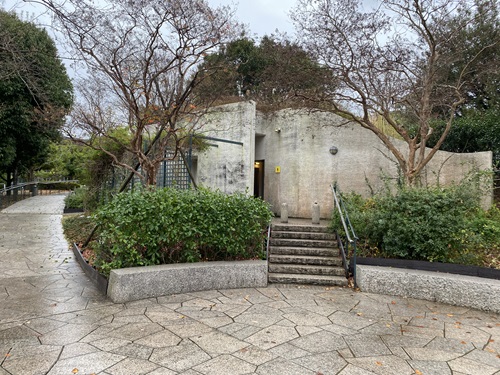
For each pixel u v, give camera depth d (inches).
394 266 231.1
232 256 238.1
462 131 445.1
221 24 253.8
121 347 125.0
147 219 201.6
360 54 342.6
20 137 590.9
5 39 263.3
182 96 254.8
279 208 456.1
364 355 125.3
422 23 326.6
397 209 245.0
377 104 357.7
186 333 140.2
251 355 122.2
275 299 194.5
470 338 145.2
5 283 207.6
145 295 186.1
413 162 350.9
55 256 285.6
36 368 108.0
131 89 243.1
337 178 430.0
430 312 180.2
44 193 1048.8
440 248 225.0
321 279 232.1
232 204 234.8
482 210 296.0
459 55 374.3
